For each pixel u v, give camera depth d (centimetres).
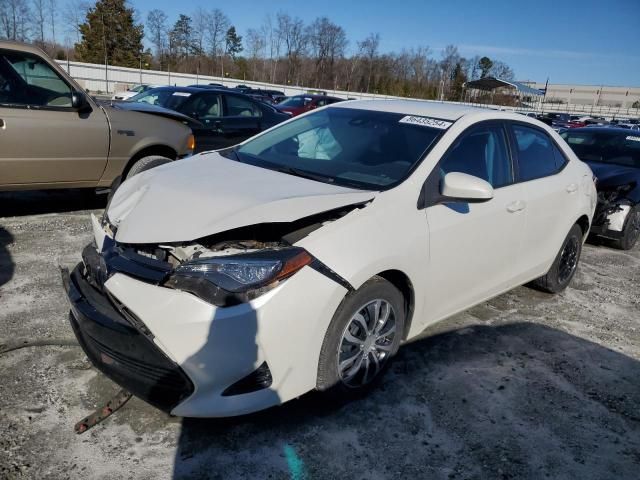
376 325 281
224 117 859
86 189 661
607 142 751
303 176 313
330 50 7319
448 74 7288
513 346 373
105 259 252
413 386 309
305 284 238
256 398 237
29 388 279
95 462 232
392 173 306
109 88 4619
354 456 249
